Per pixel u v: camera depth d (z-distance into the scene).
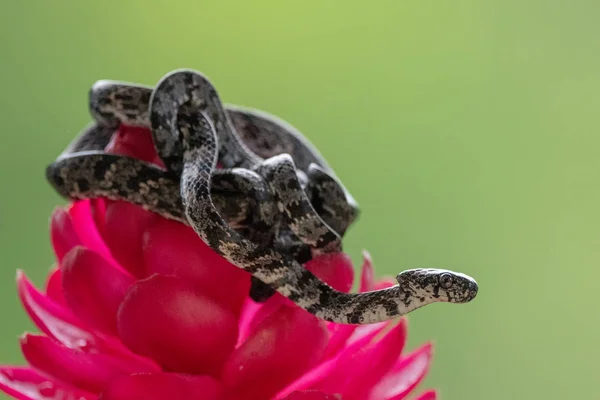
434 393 0.37
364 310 0.36
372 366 0.36
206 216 0.35
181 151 0.36
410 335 0.57
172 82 0.37
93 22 0.56
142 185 0.36
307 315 0.35
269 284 0.36
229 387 0.35
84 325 0.36
